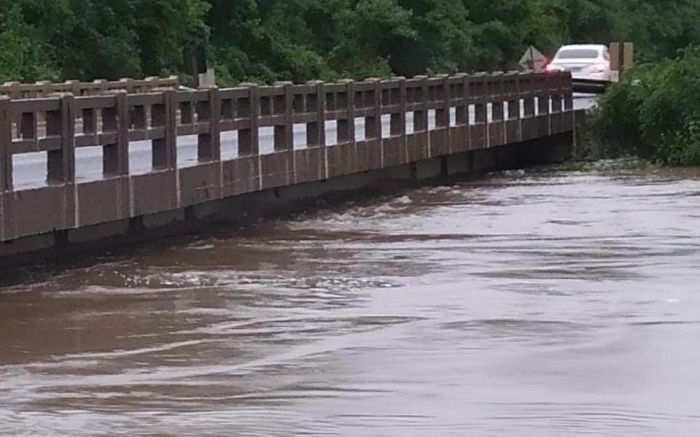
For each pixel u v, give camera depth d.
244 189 24.84
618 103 41.47
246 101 25.11
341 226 26.00
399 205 29.72
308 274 20.16
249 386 13.43
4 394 13.23
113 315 17.11
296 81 65.31
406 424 12.03
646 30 96.56
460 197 31.39
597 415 12.29
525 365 14.12
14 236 18.69
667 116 40.19
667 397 12.88
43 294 18.58
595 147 42.25
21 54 48.94
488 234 24.55
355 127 32.62
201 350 15.05
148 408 12.65
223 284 19.38
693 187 32.97
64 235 21.50
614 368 13.98
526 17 81.69
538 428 11.90
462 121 35.28
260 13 67.44
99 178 20.81
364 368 14.09
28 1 53.91
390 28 71.19
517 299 17.86
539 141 42.16
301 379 13.67
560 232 24.66
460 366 14.10
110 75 54.78
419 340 15.38
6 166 18.56
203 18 62.19
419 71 72.56
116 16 56.56
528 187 33.84
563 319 16.48
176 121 22.72
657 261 20.94
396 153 31.45
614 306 17.28
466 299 17.91
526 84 39.50
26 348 15.31
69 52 53.66
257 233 24.95
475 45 78.50
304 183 28.22
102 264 21.16
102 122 21.28
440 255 21.92
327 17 71.50
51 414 12.46
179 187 22.70
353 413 12.39
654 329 15.84
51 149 19.59
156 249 22.83
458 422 12.09
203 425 12.04
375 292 18.55
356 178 31.33
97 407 12.70
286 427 11.96
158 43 58.06
